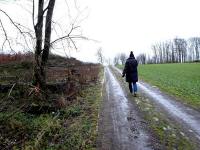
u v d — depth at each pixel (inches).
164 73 1551.4
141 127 325.7
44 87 434.6
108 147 260.7
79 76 701.3
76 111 397.4
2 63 714.2
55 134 301.1
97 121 352.5
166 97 564.1
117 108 440.8
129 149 254.1
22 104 387.9
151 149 252.8
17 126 319.9
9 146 277.3
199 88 735.1
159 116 382.9
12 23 311.4
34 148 262.5
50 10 419.2
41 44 401.4
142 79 1085.1
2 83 486.3
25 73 493.0
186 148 255.6
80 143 273.6
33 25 388.2
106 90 677.9
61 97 419.8
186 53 5915.4
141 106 456.4
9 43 310.2
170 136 291.1
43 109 386.3
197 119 365.7
